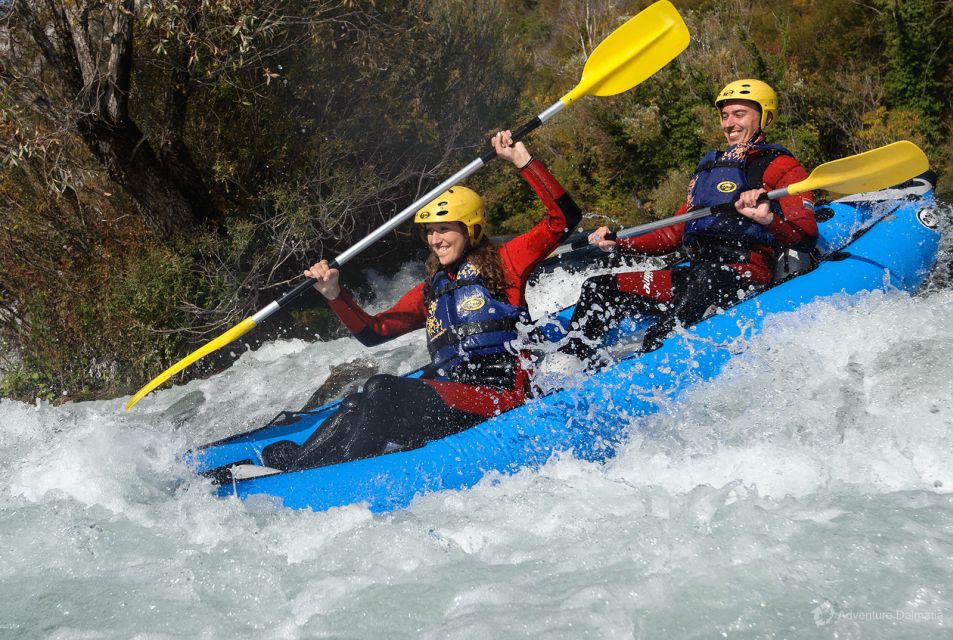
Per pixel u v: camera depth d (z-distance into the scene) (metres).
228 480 3.66
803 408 3.65
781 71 11.65
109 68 7.69
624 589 2.53
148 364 7.79
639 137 12.07
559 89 15.48
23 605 2.87
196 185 8.65
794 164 4.14
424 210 3.63
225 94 8.54
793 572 2.53
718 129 11.30
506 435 3.46
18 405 5.96
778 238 4.06
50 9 7.48
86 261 8.21
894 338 4.03
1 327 8.28
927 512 2.80
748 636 2.31
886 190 4.93
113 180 8.30
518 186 12.60
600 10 17.78
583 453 3.53
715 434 3.58
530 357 3.78
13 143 7.57
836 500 2.98
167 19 7.20
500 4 12.18
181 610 2.76
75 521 3.42
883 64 12.04
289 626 2.61
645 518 2.97
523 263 3.66
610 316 4.22
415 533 3.07
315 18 8.53
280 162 9.20
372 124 9.95
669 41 4.31
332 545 3.08
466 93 10.83
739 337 3.84
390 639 2.48
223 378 6.60
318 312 8.87
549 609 2.48
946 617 2.26
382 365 5.53
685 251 4.52
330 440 3.58
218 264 8.28
